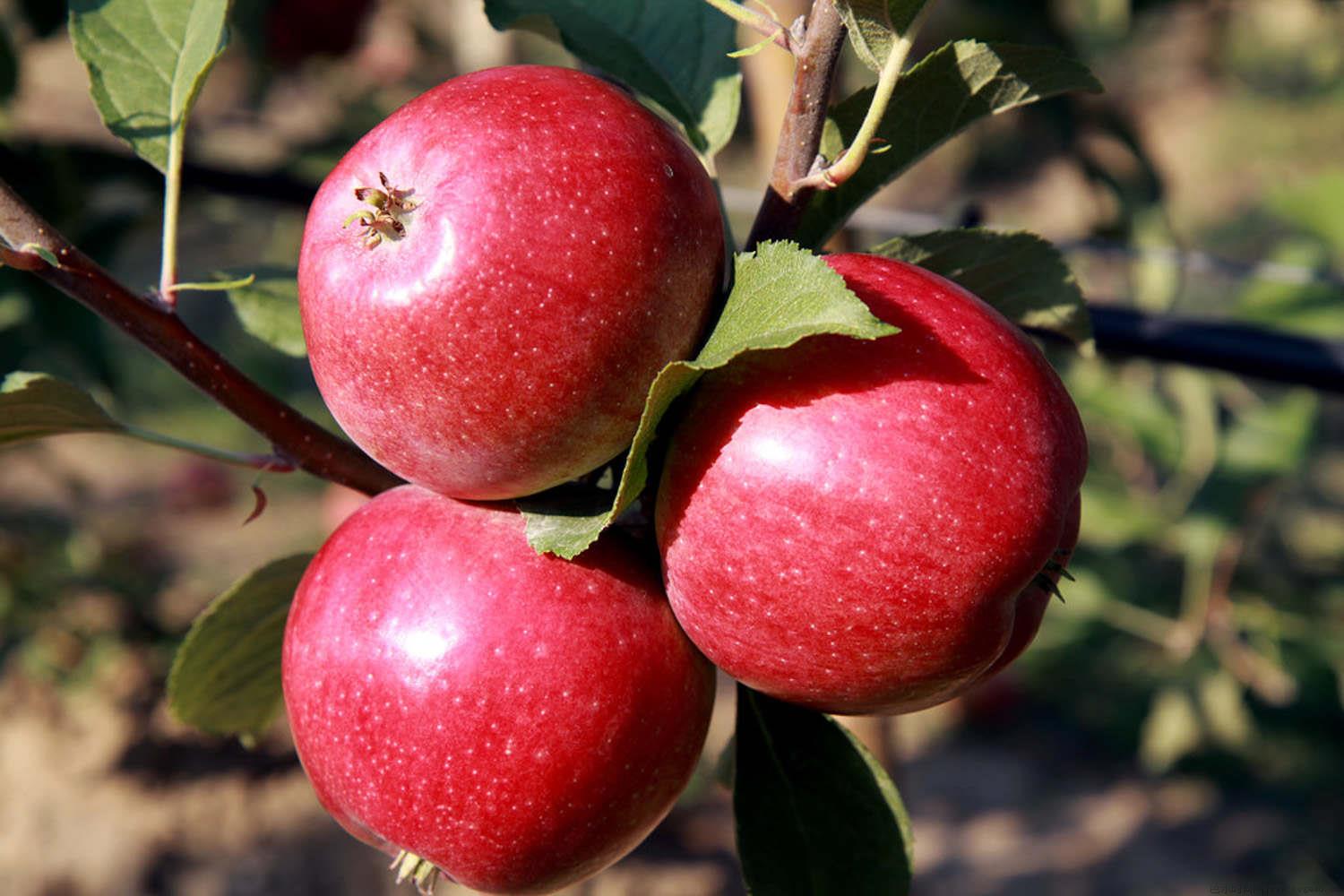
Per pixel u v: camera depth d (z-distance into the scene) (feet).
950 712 8.48
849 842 1.90
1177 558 4.24
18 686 7.15
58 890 6.07
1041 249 1.94
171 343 1.90
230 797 6.72
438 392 1.76
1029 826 7.51
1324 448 6.18
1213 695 4.27
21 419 1.91
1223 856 6.99
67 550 6.17
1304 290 3.38
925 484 1.76
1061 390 1.83
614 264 1.74
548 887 1.90
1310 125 9.85
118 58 1.95
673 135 1.80
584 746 1.83
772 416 1.78
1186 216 9.53
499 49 3.93
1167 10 4.40
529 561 1.84
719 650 1.82
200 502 8.18
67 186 2.78
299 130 3.93
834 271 1.74
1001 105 1.89
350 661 1.84
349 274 1.76
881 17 1.75
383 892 6.12
